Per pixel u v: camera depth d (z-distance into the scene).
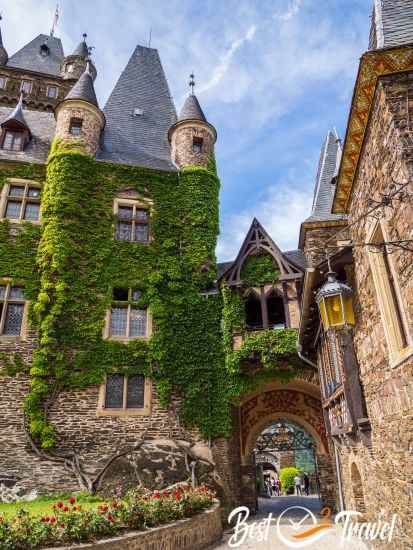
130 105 21.58
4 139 17.25
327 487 15.61
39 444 12.38
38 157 17.14
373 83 6.09
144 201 16.66
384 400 6.70
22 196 15.66
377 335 6.91
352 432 8.70
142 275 15.38
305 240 17.38
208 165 18.22
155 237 16.16
